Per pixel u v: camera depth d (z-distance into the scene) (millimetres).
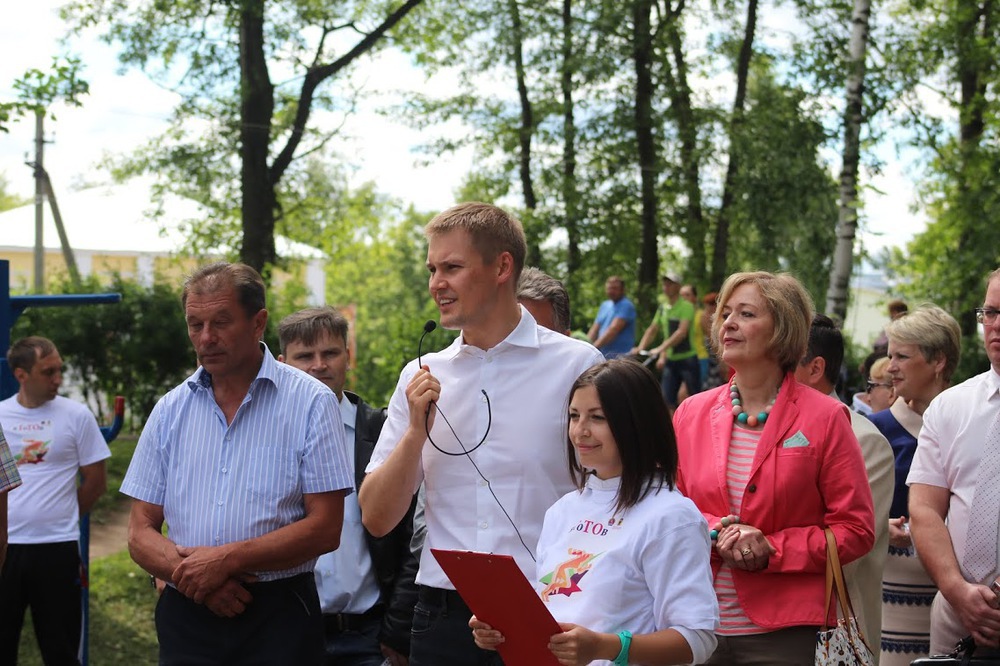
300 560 3494
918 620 4570
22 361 5816
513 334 3357
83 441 5969
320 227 22312
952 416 3869
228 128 17984
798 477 3398
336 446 3619
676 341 15477
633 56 20609
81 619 5992
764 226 19469
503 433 3314
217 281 3574
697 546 2791
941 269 19203
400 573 4062
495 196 22172
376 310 48750
